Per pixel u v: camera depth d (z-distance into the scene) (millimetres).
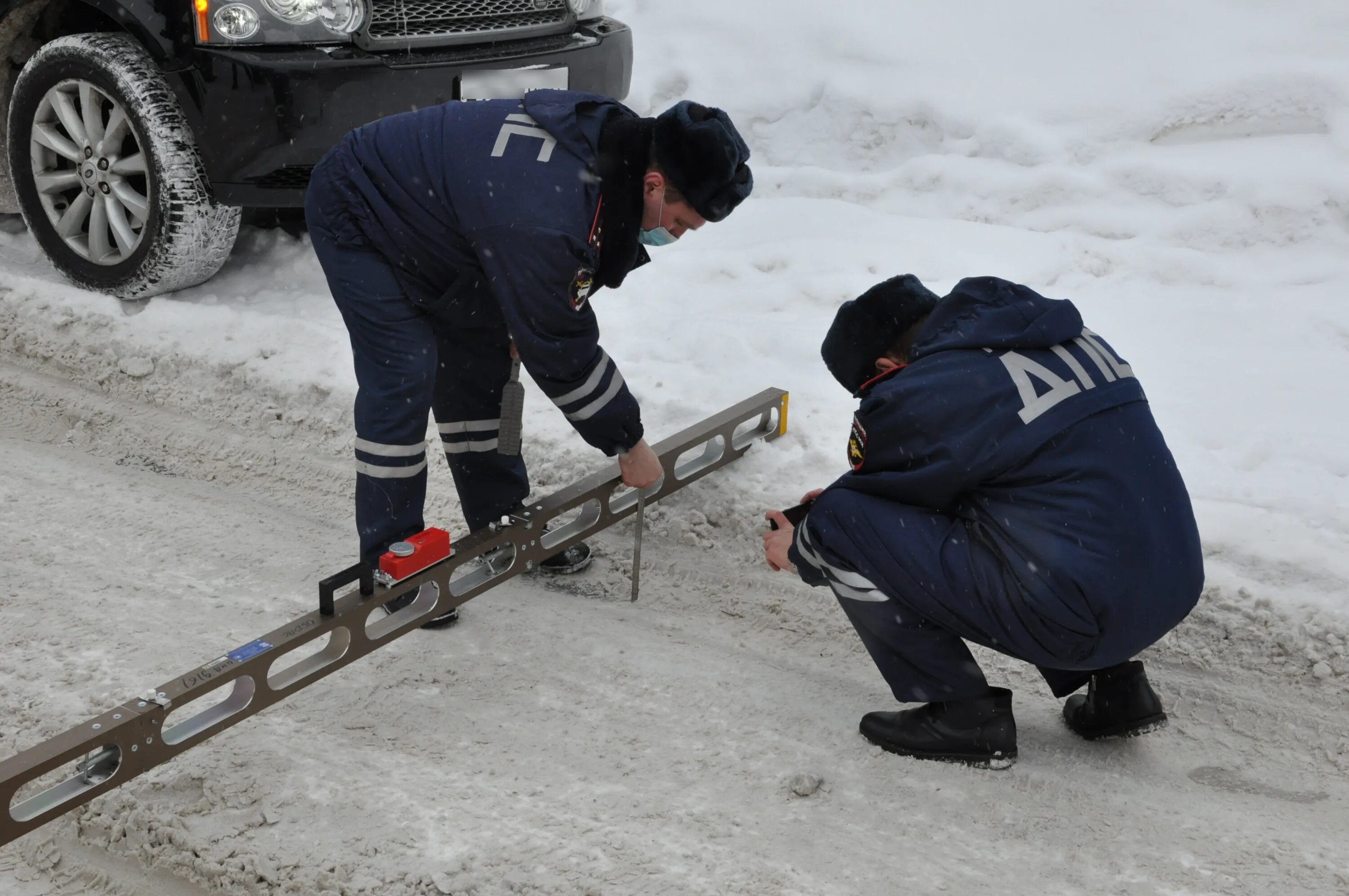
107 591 3445
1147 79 5734
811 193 5895
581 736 2885
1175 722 2969
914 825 2594
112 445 4293
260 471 4141
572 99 2762
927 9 6363
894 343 2746
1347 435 3775
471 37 4730
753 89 6293
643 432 3330
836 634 3340
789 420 3996
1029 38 6098
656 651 3246
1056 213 5430
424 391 3031
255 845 2510
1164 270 5020
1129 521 2480
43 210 4965
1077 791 2701
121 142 4734
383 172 2818
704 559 3664
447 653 3207
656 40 6648
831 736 2896
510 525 3109
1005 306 2574
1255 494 3500
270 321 4652
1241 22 5891
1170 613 2561
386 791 2678
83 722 2840
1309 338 4465
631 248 2744
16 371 4684
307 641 2670
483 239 2670
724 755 2820
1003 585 2510
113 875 2506
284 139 4449
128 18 4445
